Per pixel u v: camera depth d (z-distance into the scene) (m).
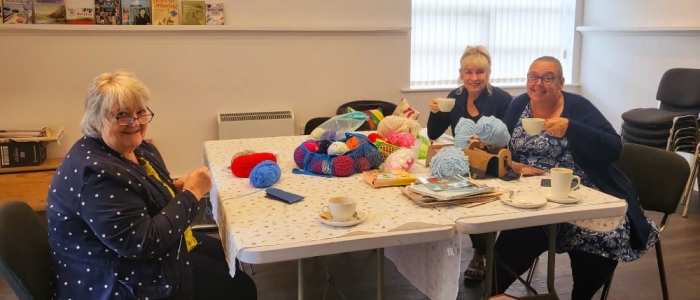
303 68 4.69
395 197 1.83
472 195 1.75
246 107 4.61
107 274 1.51
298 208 1.72
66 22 4.08
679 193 2.24
